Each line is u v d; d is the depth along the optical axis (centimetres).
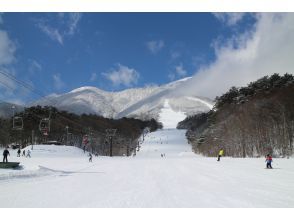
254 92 14338
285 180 2266
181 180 2325
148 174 2886
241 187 1884
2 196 1548
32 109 13400
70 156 9081
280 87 11869
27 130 12950
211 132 13700
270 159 3459
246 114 10462
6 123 12556
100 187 1916
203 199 1463
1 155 7769
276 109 9212
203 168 3662
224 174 2805
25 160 5569
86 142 10819
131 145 16575
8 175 2384
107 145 14988
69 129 16112
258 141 8850
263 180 2273
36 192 1686
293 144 7944
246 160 5519
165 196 1555
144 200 1444
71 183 2130
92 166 4184
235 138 9819
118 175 2789
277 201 1407
